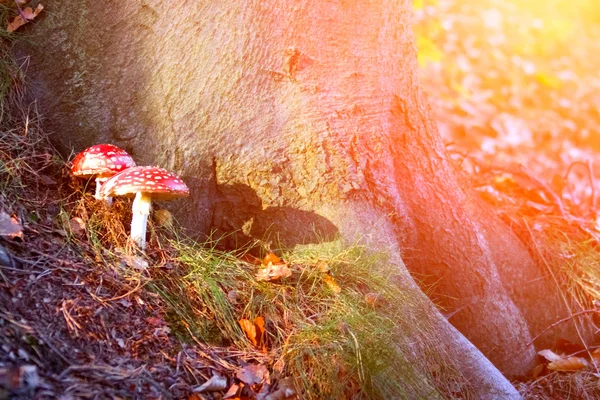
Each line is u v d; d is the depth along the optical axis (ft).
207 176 4.88
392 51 5.32
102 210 4.63
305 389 4.30
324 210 4.95
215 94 4.86
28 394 3.72
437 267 5.43
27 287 4.10
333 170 4.96
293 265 4.83
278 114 4.92
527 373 5.48
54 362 3.91
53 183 4.65
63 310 4.10
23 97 4.85
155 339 4.22
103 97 4.86
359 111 5.10
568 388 5.20
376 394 4.38
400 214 5.20
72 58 4.87
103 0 4.85
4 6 4.93
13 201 4.45
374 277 4.83
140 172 4.39
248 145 4.89
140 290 4.37
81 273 4.30
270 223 4.94
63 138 4.87
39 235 4.38
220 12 4.85
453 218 5.49
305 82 4.98
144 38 4.85
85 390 3.85
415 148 5.44
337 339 4.47
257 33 4.89
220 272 4.61
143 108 4.86
